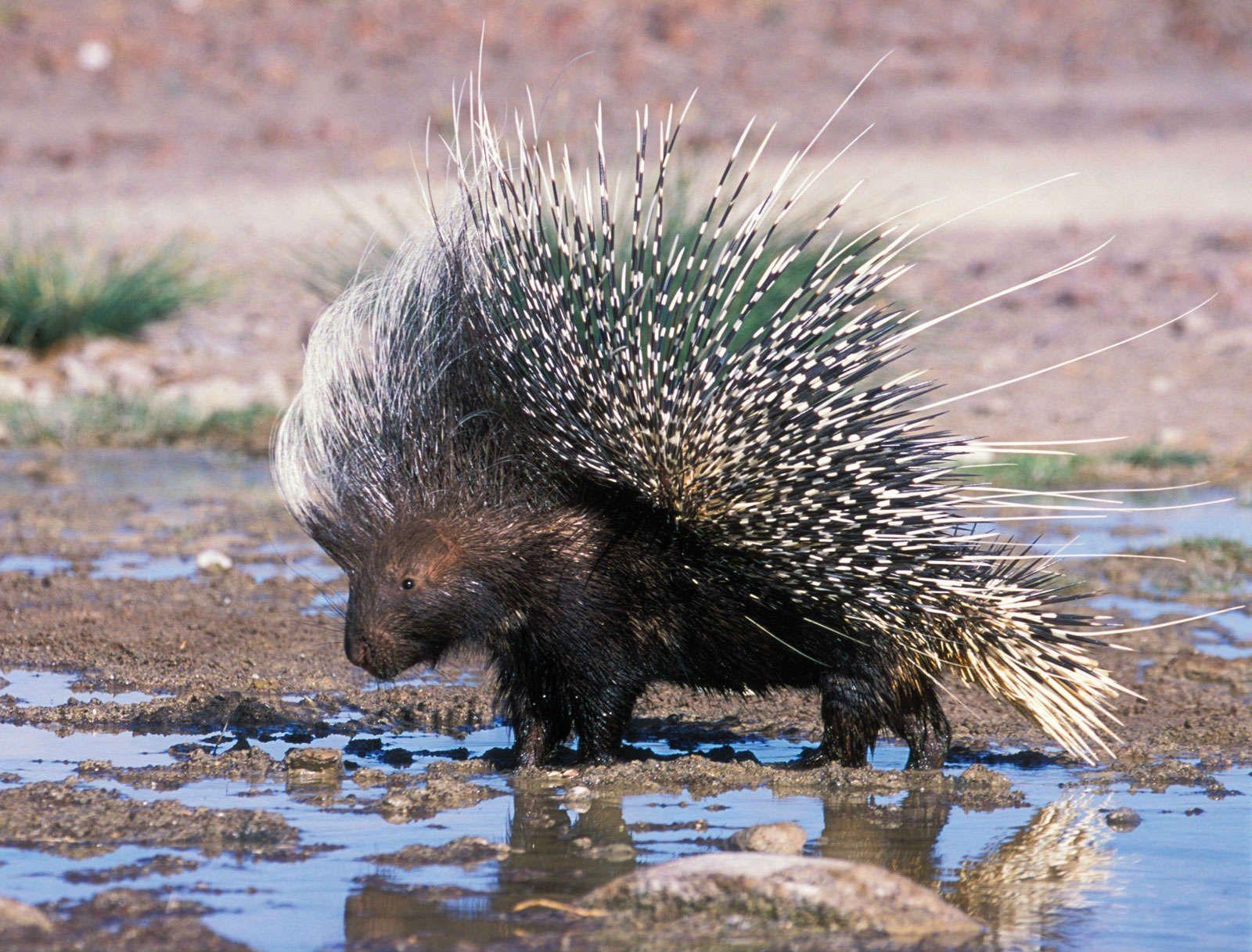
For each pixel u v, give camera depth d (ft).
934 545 30.17
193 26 172.24
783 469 29.48
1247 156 143.54
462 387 31.12
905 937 20.77
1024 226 118.11
